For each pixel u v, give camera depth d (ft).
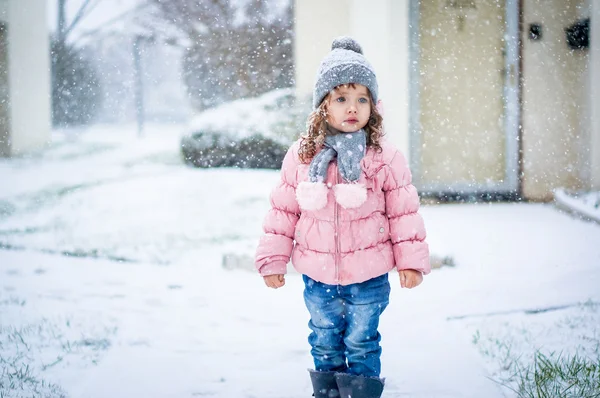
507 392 12.09
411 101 33.83
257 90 63.05
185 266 23.15
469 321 16.56
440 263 22.17
